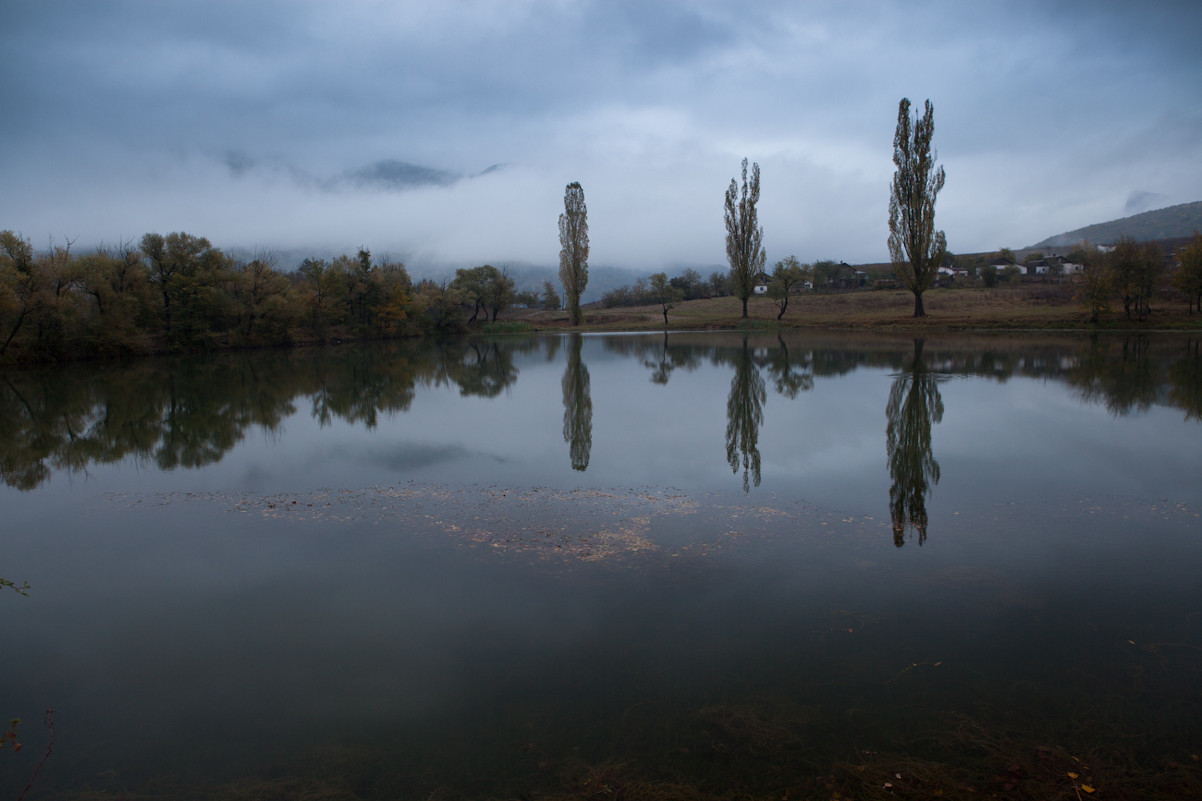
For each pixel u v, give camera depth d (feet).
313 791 15.65
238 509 37.76
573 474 44.19
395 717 18.47
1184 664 20.01
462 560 29.35
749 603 24.64
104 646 22.79
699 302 379.35
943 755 16.22
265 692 19.86
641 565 28.35
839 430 58.18
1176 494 37.14
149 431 63.82
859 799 14.73
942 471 43.16
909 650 21.17
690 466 45.96
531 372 119.75
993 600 24.53
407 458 50.03
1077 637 21.79
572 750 16.84
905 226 218.59
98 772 16.57
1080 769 15.57
